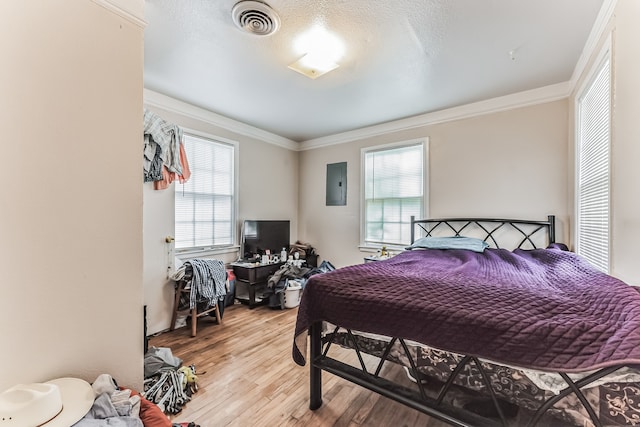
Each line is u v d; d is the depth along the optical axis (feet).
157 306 8.60
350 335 5.04
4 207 2.62
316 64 7.73
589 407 2.98
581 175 7.87
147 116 7.58
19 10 2.71
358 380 4.82
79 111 3.11
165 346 8.00
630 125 4.49
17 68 2.69
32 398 2.33
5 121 2.62
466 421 3.77
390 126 12.59
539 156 9.29
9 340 2.64
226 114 11.75
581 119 7.88
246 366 6.93
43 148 2.85
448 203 11.08
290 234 15.58
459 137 10.84
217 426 4.89
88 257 3.18
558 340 3.03
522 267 6.24
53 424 2.34
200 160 11.37
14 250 2.67
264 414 5.20
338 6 5.58
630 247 4.49
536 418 3.31
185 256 10.85
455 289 4.41
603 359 2.75
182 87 9.27
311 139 15.49
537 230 9.30
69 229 3.04
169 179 8.49
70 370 3.04
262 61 7.64
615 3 5.04
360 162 13.69
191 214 11.12
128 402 2.86
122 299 3.49
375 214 13.28
